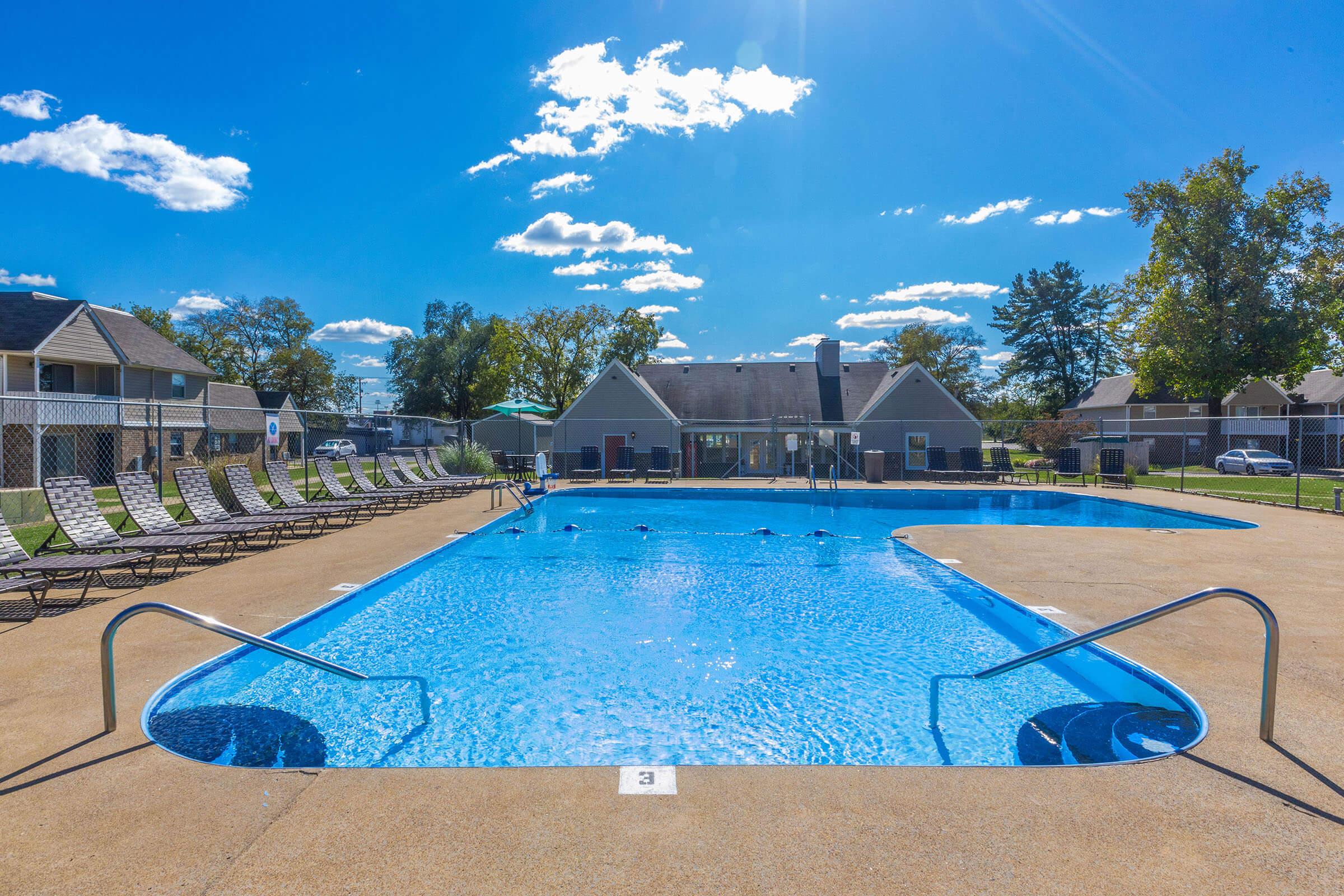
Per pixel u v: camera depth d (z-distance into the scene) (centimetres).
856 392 3180
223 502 1186
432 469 1970
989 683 562
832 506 1791
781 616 756
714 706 518
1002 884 248
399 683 557
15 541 700
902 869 256
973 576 840
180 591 727
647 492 1952
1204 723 400
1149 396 4294
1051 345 6112
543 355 4581
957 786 323
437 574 943
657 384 3294
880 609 785
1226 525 1400
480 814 295
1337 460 3756
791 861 261
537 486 1991
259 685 544
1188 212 3253
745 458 3056
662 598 831
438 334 6562
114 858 261
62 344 2750
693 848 270
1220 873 254
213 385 3897
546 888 244
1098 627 617
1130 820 292
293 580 787
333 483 1404
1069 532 1231
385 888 244
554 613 763
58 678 457
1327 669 489
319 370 5762
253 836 277
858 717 497
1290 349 3062
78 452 2756
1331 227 3084
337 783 323
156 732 430
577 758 432
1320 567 894
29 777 324
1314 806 303
